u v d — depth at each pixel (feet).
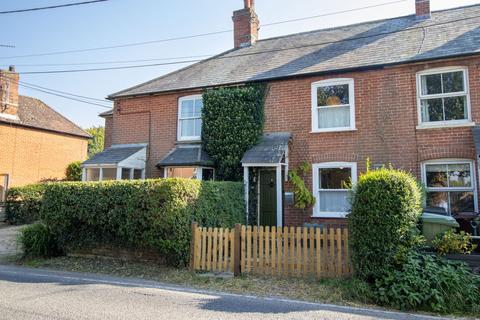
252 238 27.43
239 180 43.52
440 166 36.58
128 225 28.50
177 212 27.27
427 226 24.82
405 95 38.22
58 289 22.88
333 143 40.65
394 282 20.51
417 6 47.88
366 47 44.11
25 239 33.58
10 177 72.74
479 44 36.32
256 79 44.60
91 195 30.25
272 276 25.45
